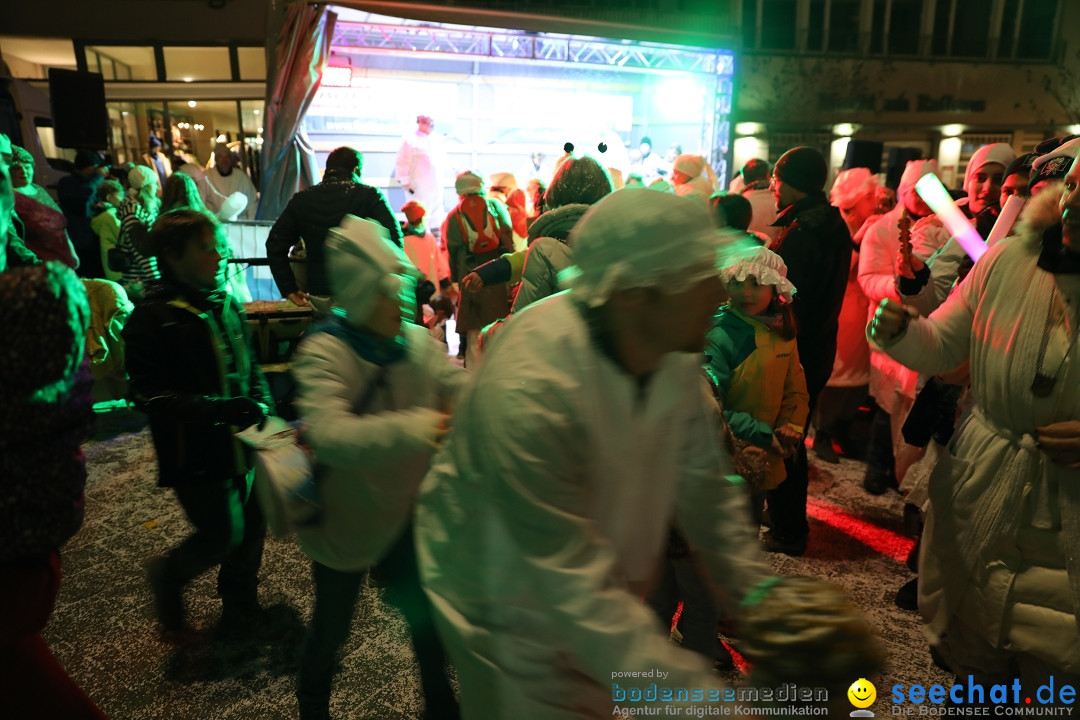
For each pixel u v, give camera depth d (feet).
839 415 14.62
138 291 16.34
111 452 14.12
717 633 7.44
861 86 62.64
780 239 10.39
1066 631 5.13
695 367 3.70
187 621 8.64
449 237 19.24
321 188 12.14
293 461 5.62
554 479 3.09
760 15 59.93
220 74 45.24
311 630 6.23
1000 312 5.33
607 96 37.63
